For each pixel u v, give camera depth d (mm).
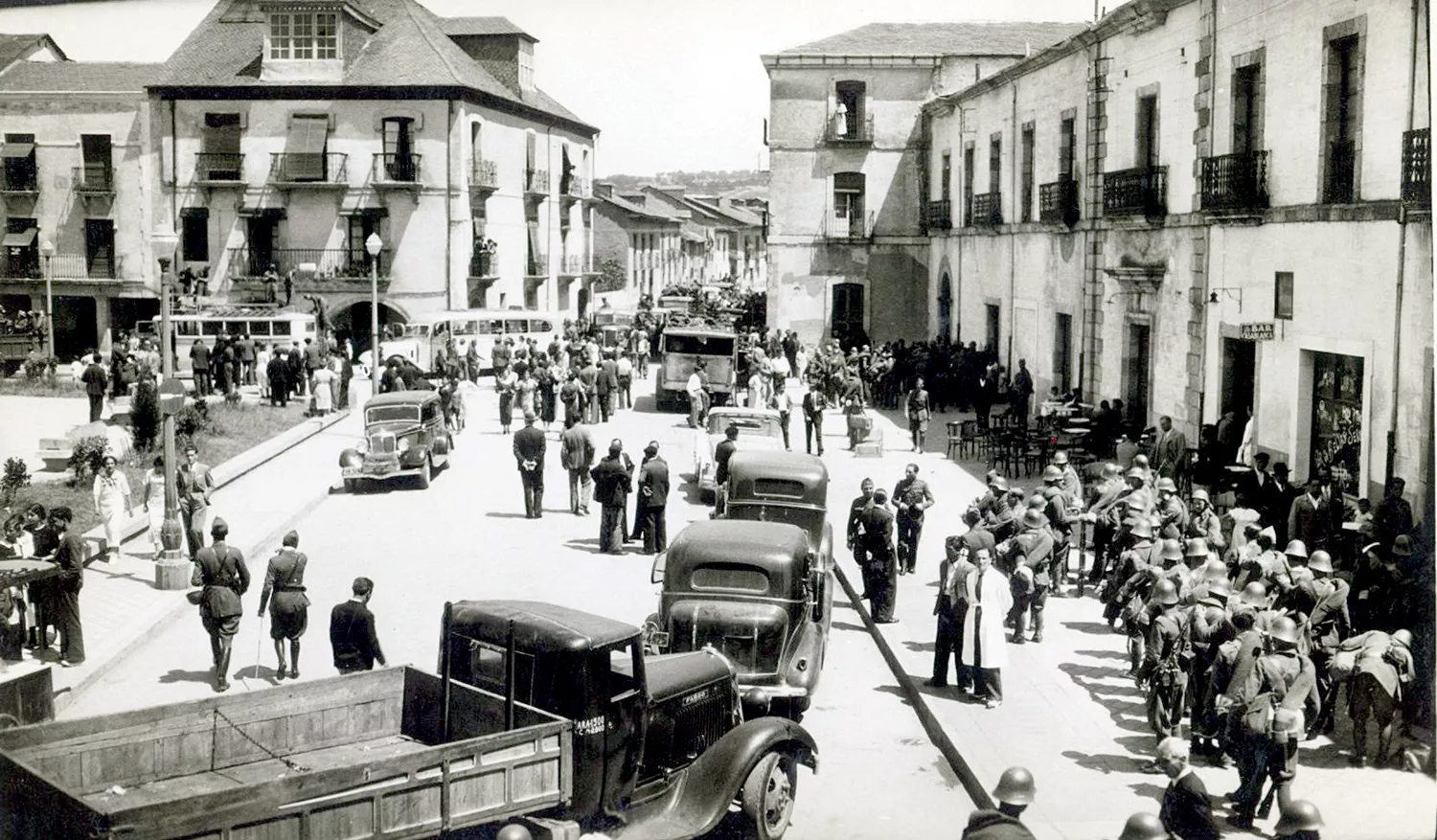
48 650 14617
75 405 35062
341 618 12445
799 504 17469
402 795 8391
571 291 58125
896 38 47281
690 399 33375
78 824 7402
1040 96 32938
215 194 46000
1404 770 11195
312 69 45312
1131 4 25141
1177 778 8594
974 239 40219
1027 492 24219
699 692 10719
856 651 15766
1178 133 24219
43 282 48625
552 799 9195
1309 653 11969
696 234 104938
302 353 39312
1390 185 17297
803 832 10445
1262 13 20828
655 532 20188
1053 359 32219
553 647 9469
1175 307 24344
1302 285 19594
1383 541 14664
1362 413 17938
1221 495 19375
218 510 22719
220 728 9359
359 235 46125
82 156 48469
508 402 33250
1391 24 17234
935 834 10406
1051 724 12602
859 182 47844
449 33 51094
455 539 21094
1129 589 14266
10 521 15250
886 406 38531
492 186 47594
